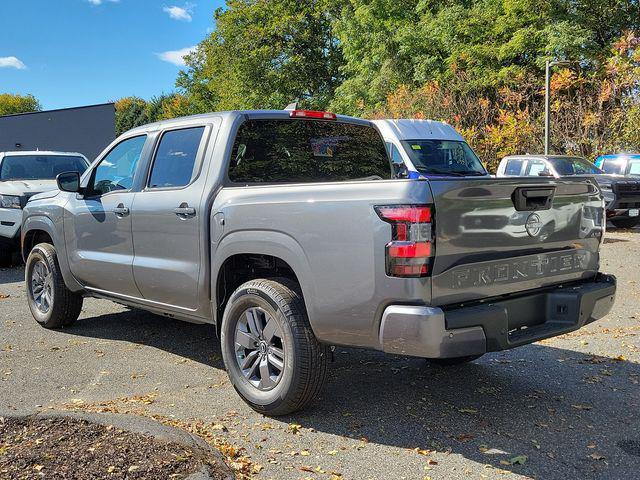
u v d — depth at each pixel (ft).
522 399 14.43
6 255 35.06
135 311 23.84
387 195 11.19
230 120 15.35
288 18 124.77
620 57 78.79
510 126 79.82
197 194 14.98
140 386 15.34
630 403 14.17
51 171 38.09
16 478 9.76
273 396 13.01
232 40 130.11
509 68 87.56
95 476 9.87
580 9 92.38
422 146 42.27
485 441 12.12
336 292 11.88
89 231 18.57
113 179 18.39
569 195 13.32
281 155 16.21
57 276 20.29
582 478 10.66
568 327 12.99
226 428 12.67
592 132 79.92
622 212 50.62
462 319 11.14
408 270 10.90
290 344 12.67
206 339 19.79
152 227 16.17
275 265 13.98
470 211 11.43
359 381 15.75
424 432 12.55
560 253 13.32
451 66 92.58
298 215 12.48
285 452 11.60
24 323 21.95
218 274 14.37
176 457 10.66
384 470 10.93
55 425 12.02
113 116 125.90
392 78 103.91
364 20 107.55
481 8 97.86
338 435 12.41
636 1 91.25
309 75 131.44
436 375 16.22
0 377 15.96
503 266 12.15
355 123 18.42
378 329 11.50
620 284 28.96
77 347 18.86
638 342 19.29
